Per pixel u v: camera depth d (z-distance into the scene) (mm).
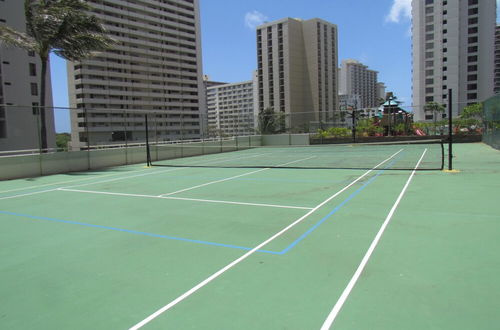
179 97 110688
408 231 5922
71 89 91188
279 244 5484
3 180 15070
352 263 4625
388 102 32281
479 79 87062
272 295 3828
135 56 99375
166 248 5500
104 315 3551
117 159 20500
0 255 5469
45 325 3410
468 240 5375
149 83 102750
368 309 3467
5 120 20719
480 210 7176
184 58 111500
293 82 124938
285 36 124000
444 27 87562
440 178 11523
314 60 126625
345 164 16953
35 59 44188
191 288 4074
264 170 15828
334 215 7160
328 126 33500
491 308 3420
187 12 111875
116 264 4910
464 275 4160
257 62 132875
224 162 20531
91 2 89500
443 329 3094
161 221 7180
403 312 3395
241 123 32250
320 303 3617
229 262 4820
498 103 20031
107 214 7996
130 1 97812
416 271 4312
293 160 20219
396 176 12359
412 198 8555
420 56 90625
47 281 4434
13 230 6910
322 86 128500
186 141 26000
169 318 3434
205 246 5523
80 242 5984
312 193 9703
